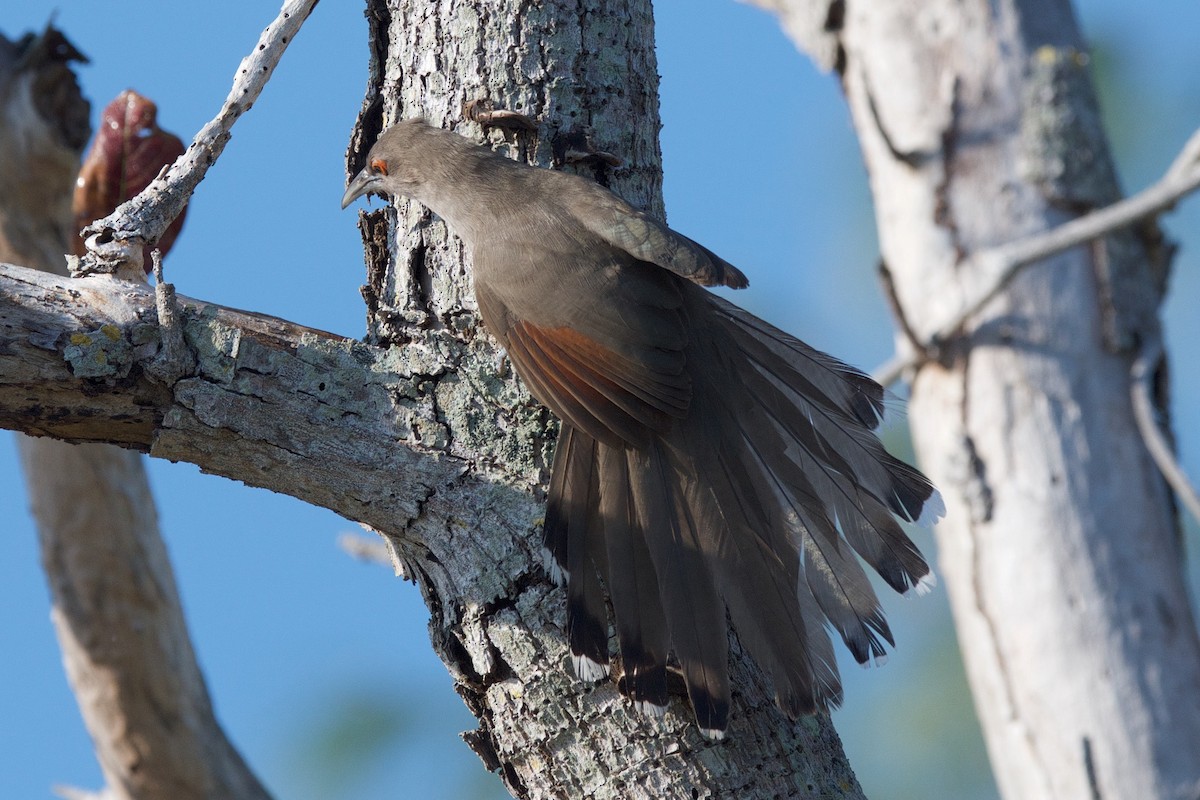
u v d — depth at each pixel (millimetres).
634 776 6805
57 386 6957
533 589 7055
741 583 7676
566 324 7785
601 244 8016
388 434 7246
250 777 11227
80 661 10930
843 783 7066
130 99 10180
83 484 10945
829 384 8719
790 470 8219
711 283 7535
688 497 7957
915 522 8094
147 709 10969
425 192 8172
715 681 6969
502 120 8133
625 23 8367
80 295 7086
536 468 7348
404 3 8547
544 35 8195
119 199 10109
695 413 8258
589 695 6918
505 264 7789
